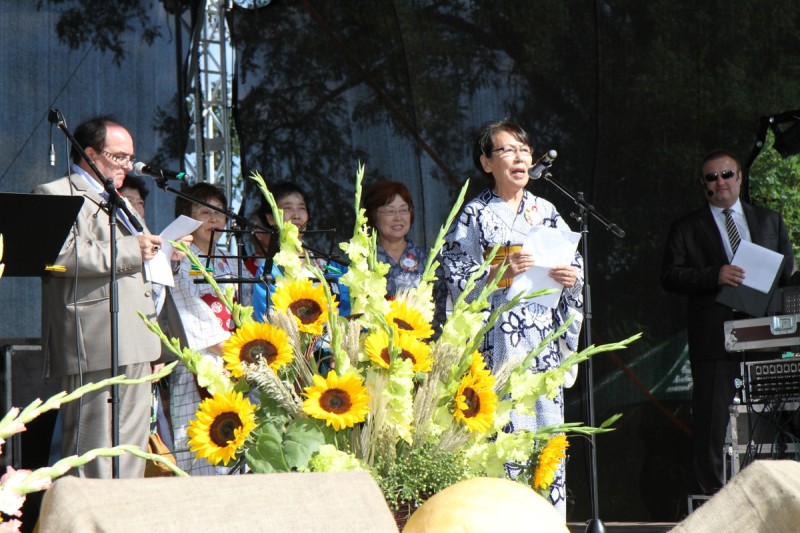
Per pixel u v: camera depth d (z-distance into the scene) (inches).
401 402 111.1
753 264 314.8
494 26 399.9
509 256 233.8
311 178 393.4
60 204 196.4
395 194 307.0
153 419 266.4
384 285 122.0
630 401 379.6
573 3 393.4
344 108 399.2
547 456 121.9
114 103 369.4
